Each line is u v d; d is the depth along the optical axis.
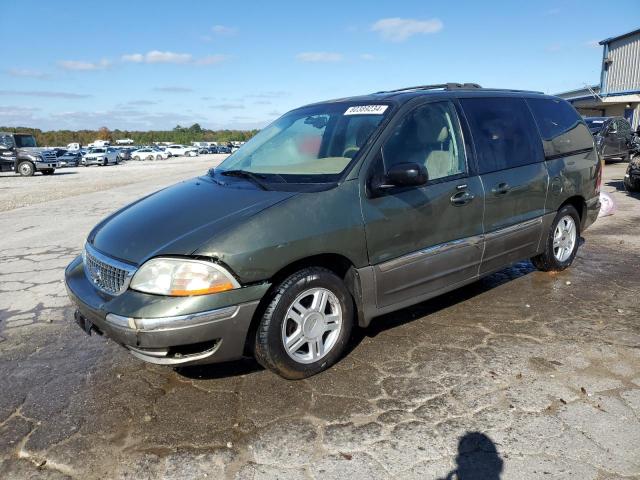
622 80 26.17
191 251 2.94
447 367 3.51
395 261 3.65
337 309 3.46
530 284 5.18
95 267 3.35
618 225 7.88
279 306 3.15
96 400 3.26
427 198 3.78
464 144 4.18
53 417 3.09
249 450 2.70
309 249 3.19
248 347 3.28
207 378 3.47
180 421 2.99
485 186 4.21
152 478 2.52
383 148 3.67
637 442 2.66
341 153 3.72
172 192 3.96
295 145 4.12
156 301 2.89
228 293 2.94
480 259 4.27
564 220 5.32
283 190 3.44
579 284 5.14
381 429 2.84
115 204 12.86
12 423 3.04
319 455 2.64
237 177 3.93
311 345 3.36
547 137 5.02
